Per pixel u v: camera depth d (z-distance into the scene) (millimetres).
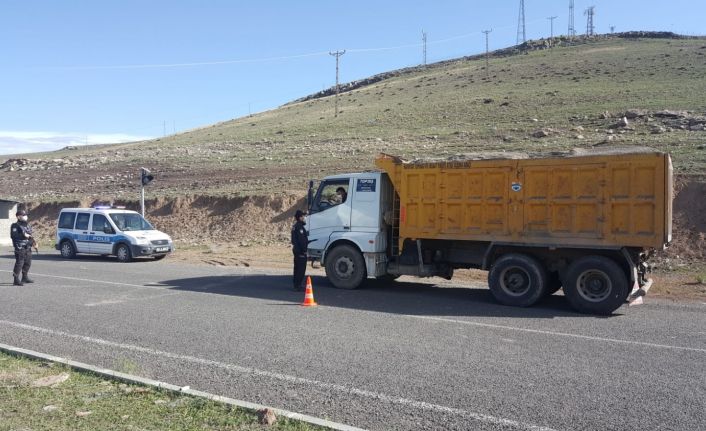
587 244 10984
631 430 5148
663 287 13758
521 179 11586
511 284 11641
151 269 18078
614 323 9875
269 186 33000
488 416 5457
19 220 14328
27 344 8156
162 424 5066
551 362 7312
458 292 13500
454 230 12273
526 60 97312
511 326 9547
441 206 12414
